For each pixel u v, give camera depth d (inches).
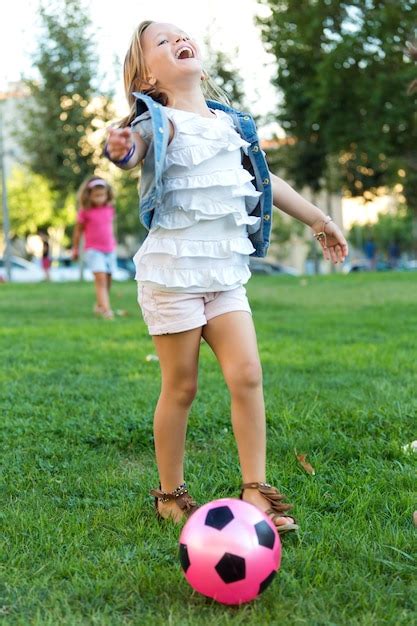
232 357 122.0
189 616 93.2
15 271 1406.3
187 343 123.3
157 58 127.0
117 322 408.2
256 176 131.3
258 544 95.7
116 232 1891.0
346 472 149.2
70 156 1105.4
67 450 166.1
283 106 1037.2
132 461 162.1
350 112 920.9
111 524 124.0
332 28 920.9
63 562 108.3
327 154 1149.1
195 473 149.2
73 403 206.7
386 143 935.0
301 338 331.6
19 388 227.0
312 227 136.6
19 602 97.2
